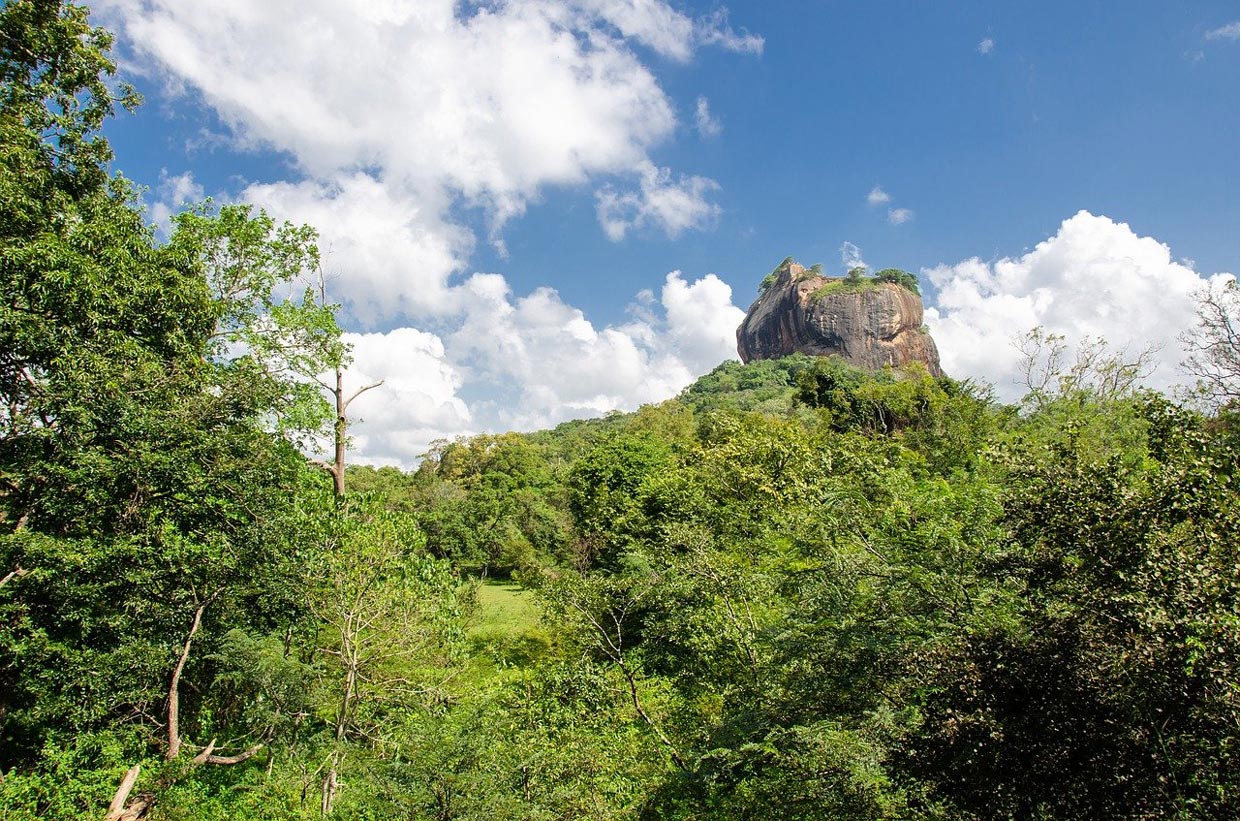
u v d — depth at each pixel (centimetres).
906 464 2178
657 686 1498
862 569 898
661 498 2697
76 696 1149
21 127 1368
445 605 1395
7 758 1212
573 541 3419
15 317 1197
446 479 6688
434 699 1271
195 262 1619
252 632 1292
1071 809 487
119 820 1018
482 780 831
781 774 912
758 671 1134
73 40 1497
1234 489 511
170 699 1219
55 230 1366
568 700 1376
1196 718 471
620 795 1107
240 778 1275
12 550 1145
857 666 820
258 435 1379
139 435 1248
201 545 1256
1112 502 545
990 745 525
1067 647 538
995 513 797
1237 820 438
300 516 1315
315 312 1784
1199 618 463
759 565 1612
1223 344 1380
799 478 2155
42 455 1245
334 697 1243
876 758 743
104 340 1293
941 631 764
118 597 1215
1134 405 601
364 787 909
